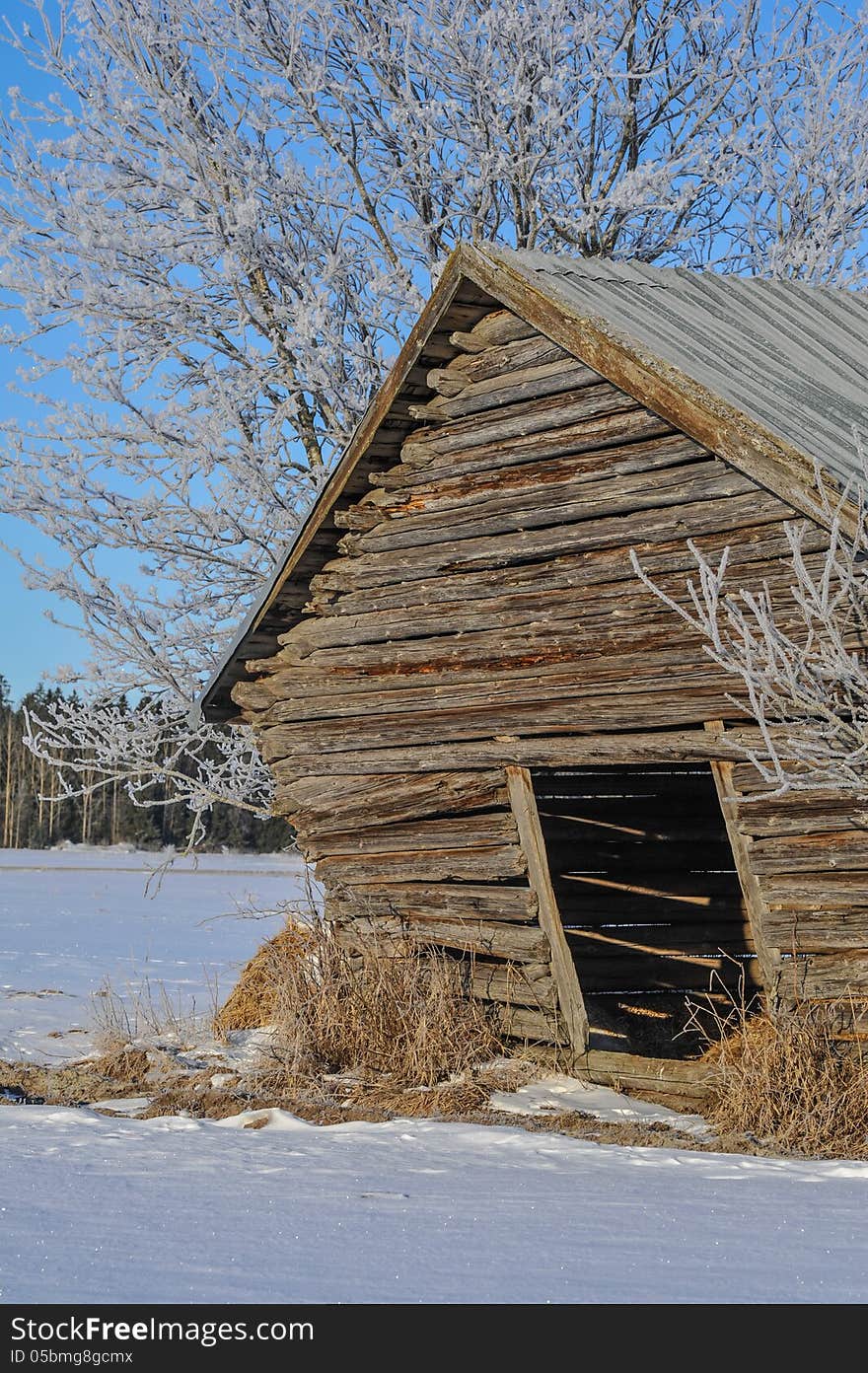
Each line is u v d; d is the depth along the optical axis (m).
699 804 12.73
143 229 15.44
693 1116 8.16
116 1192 6.00
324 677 10.66
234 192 15.44
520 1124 7.95
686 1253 4.89
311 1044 9.53
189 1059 10.13
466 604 9.72
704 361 8.58
